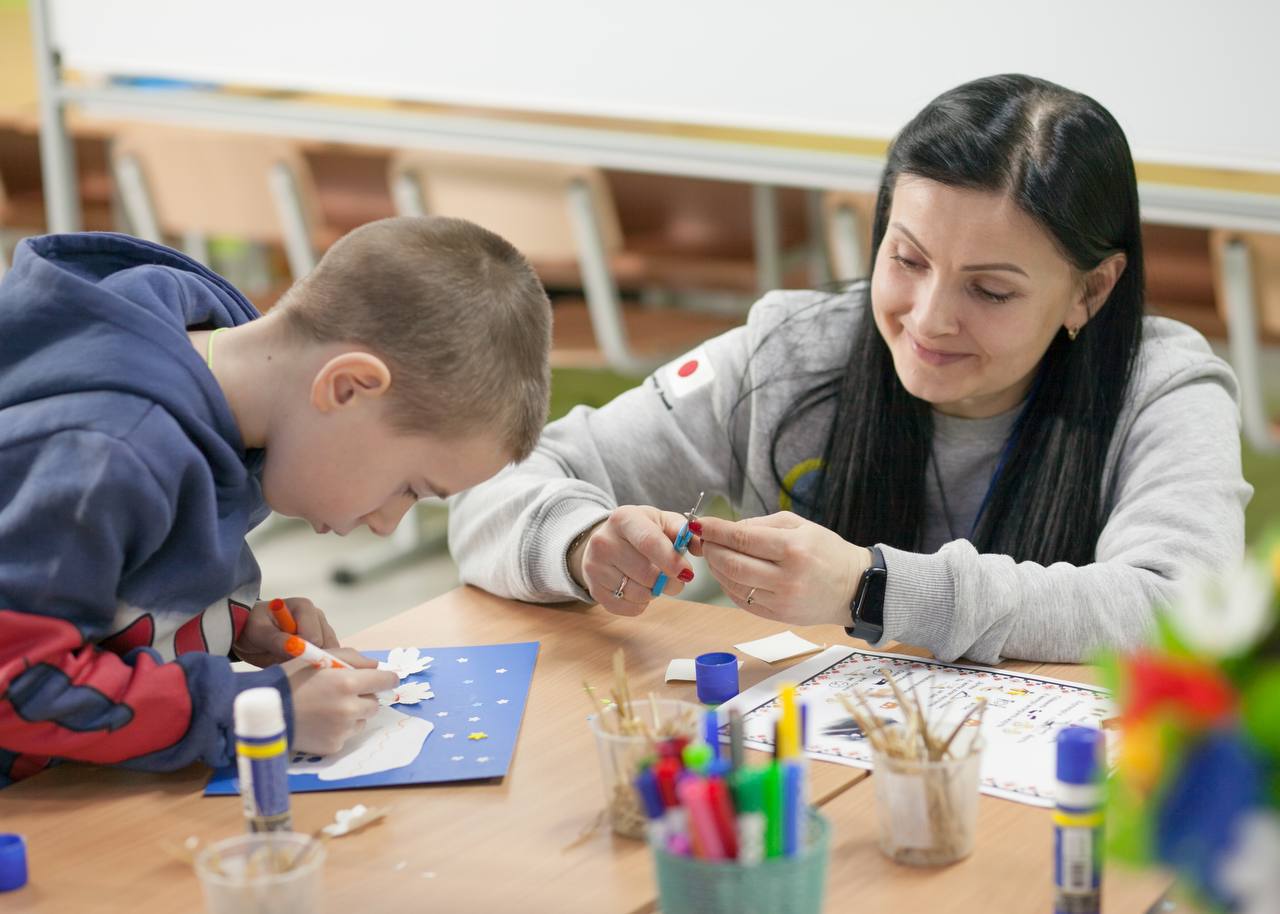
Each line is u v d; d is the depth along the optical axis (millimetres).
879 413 1470
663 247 3646
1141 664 683
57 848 962
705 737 941
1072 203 1284
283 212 3088
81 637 1022
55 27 3143
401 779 1029
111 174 3693
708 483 1609
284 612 1233
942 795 894
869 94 2439
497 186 2920
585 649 1282
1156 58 2203
